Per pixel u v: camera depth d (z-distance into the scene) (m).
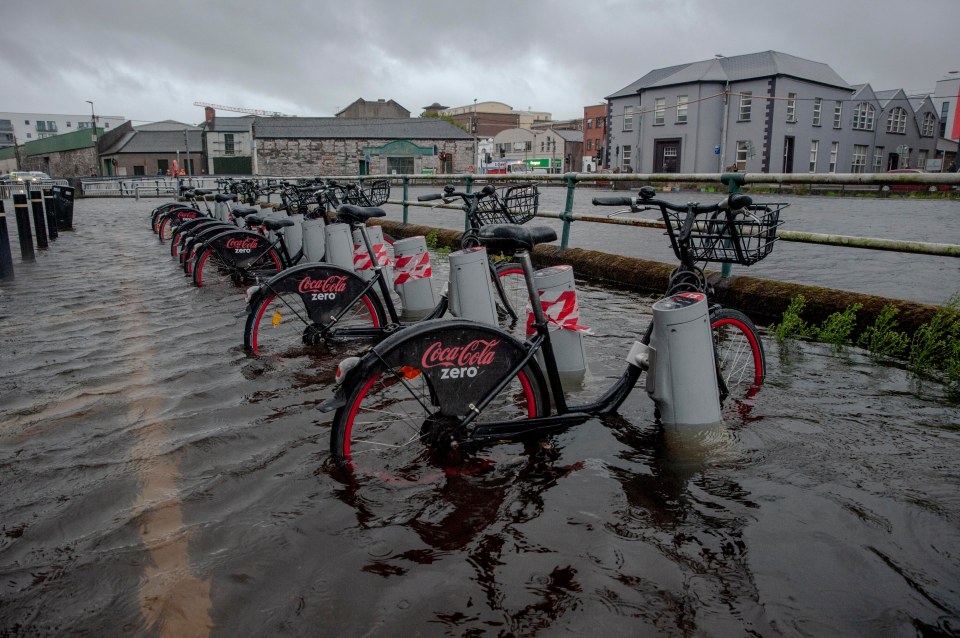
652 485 2.64
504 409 3.37
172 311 6.18
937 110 56.75
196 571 2.11
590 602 1.94
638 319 5.65
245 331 4.64
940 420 3.29
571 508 2.47
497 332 2.88
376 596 1.97
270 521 2.40
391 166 59.59
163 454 2.98
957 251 4.38
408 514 2.45
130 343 4.98
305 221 7.91
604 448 2.98
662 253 10.80
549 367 3.11
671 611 1.90
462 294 4.51
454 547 2.23
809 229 13.65
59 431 3.27
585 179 7.95
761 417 3.33
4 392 3.86
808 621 1.86
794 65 45.69
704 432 3.05
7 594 2.01
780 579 2.04
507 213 5.85
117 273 8.76
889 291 7.31
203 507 2.51
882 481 2.66
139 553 2.21
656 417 3.33
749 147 45.62
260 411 3.50
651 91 48.66
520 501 2.53
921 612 1.89
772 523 2.35
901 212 19.00
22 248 10.00
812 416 3.34
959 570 2.09
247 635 1.82
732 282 6.05
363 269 6.32
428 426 2.88
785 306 5.52
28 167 82.81
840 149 48.91
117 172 63.28
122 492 2.63
